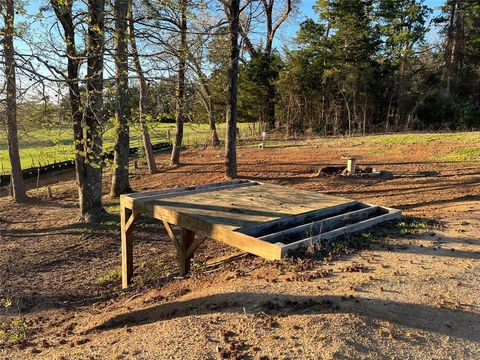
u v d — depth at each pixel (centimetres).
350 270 451
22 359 395
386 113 2934
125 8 918
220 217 568
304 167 1576
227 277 482
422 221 654
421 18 2917
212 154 2148
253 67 3003
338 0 2856
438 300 389
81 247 947
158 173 1709
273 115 3130
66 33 802
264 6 2847
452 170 1340
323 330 331
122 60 720
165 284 569
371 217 654
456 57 3009
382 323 345
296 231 539
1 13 603
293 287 413
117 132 790
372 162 1588
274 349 311
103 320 491
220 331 344
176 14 879
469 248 529
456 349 318
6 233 1062
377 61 2986
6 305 653
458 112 2727
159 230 1019
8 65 566
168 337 349
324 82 2756
